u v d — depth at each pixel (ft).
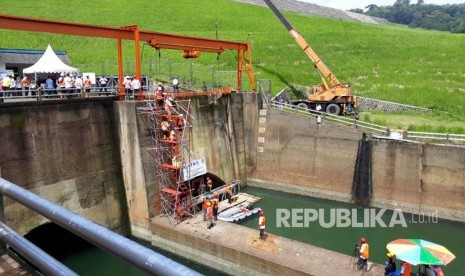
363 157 97.30
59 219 9.71
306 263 61.93
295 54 172.86
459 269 69.00
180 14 234.17
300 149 106.52
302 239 80.43
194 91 103.09
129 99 85.97
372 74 153.99
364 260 60.49
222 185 106.32
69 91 85.20
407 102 131.95
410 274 56.39
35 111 69.77
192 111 96.73
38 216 70.54
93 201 78.95
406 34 213.66
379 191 96.02
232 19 229.86
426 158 89.56
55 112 72.69
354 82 147.95
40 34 178.09
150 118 81.15
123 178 83.56
